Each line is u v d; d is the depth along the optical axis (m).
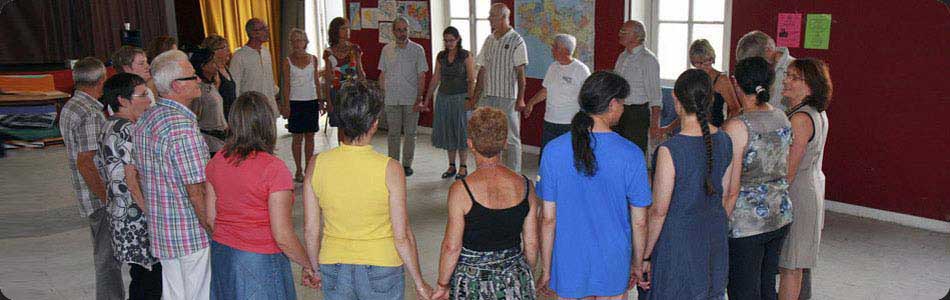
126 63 4.04
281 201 2.86
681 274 3.02
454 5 8.30
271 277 2.97
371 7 8.95
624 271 3.02
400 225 2.83
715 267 3.09
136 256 3.44
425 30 8.49
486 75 6.40
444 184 6.66
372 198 2.78
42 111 8.63
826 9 5.44
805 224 3.47
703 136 2.91
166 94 3.11
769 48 4.29
